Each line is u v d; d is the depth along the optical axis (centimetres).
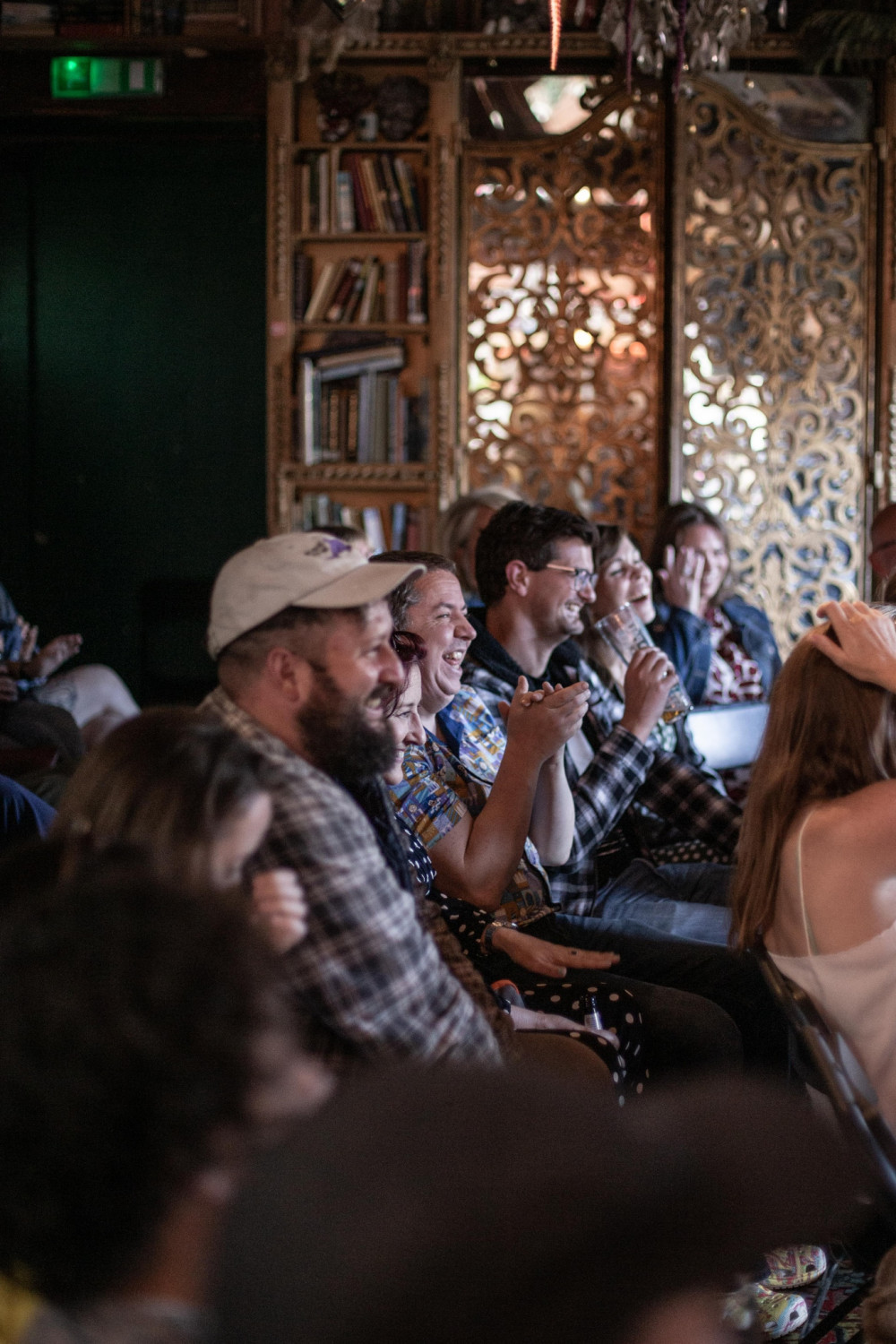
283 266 552
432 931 188
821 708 186
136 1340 53
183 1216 53
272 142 549
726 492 559
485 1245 34
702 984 254
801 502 559
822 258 555
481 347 562
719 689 455
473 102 554
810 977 178
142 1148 52
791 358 557
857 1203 38
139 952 55
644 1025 222
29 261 598
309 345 563
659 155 550
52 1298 54
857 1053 175
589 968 208
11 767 350
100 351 602
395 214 553
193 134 581
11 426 604
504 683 287
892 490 553
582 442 560
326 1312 33
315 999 136
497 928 215
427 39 541
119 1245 53
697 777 311
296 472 555
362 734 155
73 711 480
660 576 454
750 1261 36
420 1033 139
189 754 123
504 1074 38
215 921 58
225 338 598
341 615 153
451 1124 36
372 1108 37
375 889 140
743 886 189
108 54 557
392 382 554
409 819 217
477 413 562
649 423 558
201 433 603
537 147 552
